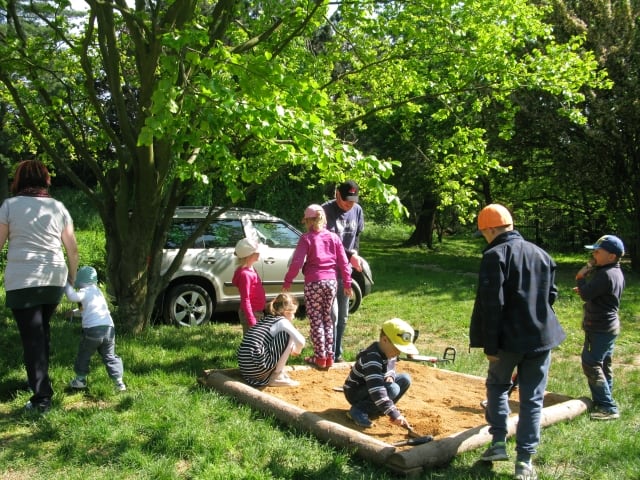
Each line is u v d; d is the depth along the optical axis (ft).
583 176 57.52
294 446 13.60
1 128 53.01
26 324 15.52
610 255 16.62
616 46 52.85
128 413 15.64
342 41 30.35
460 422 15.51
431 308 35.76
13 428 14.69
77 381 17.57
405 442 13.58
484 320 12.48
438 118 32.63
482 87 29.45
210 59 15.58
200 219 30.99
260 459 13.08
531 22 30.45
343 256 20.84
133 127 26.78
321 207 20.65
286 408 15.23
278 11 26.63
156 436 13.93
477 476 12.53
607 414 16.48
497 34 28.55
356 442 13.35
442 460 13.01
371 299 38.96
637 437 14.87
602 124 52.75
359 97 35.40
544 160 65.05
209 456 13.06
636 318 33.42
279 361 17.76
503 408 13.16
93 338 17.29
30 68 25.99
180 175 20.49
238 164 20.70
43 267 15.57
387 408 13.89
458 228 123.85
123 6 23.31
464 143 34.04
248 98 16.51
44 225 15.69
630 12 53.93
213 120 16.14
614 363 23.85
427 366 21.30
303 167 36.78
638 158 55.16
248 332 17.87
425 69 31.32
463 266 63.87
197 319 29.50
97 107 25.12
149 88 22.95
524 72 29.30
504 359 12.96
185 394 17.19
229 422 14.90
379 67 30.27
